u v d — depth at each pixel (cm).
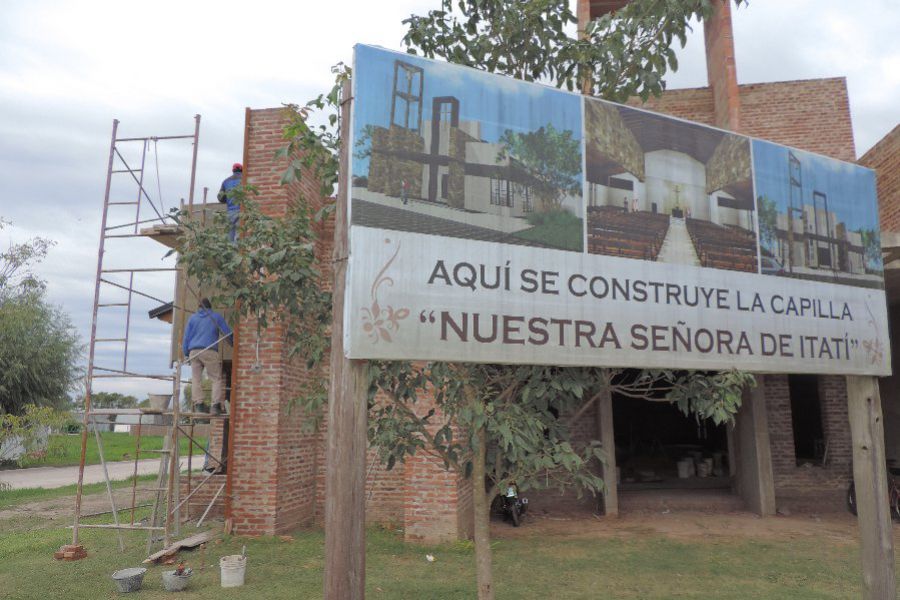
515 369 533
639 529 1136
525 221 462
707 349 520
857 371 593
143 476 2144
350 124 426
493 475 558
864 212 629
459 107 453
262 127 1079
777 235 572
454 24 622
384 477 1108
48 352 2584
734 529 1135
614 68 632
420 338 416
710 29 1488
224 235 718
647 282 502
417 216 428
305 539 983
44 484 1969
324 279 1131
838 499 1338
